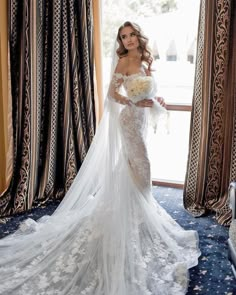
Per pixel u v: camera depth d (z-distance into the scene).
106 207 2.68
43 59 3.57
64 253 2.52
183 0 3.57
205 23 3.14
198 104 3.34
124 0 3.73
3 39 3.38
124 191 2.71
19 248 2.74
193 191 3.51
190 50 3.67
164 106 2.97
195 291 2.35
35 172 3.63
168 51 3.73
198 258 2.71
